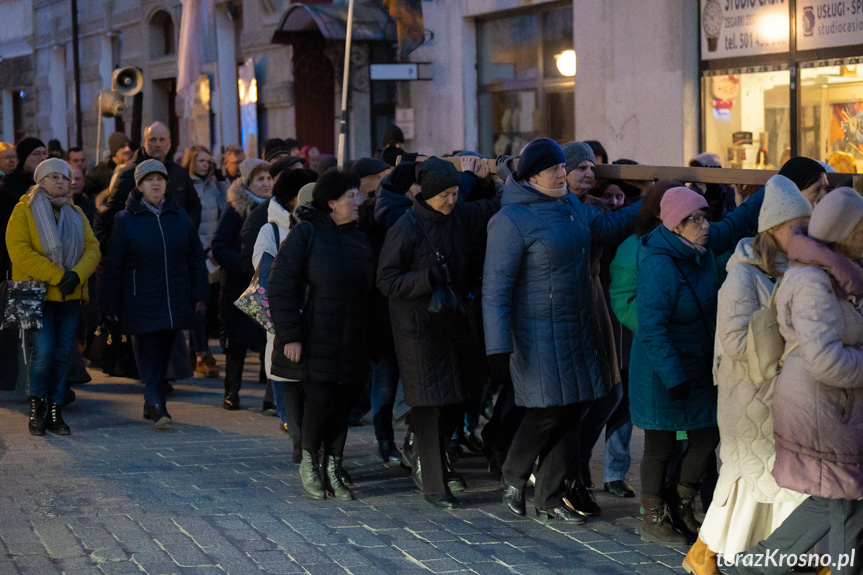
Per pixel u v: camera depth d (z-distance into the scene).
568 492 8.92
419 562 7.73
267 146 15.46
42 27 48.28
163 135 15.08
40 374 12.02
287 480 10.09
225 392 13.73
